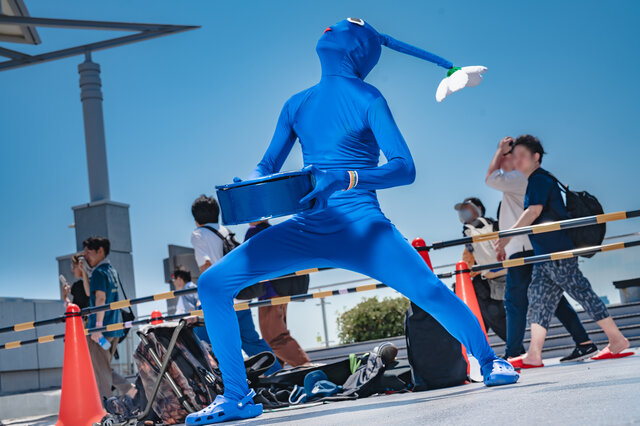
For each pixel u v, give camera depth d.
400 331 8.48
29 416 7.50
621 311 7.25
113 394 6.53
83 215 10.61
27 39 11.55
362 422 2.04
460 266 4.08
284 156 3.31
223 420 3.01
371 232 2.91
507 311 5.14
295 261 3.00
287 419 2.62
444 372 3.64
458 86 2.99
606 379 2.38
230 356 3.05
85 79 11.62
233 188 2.54
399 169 2.80
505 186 5.49
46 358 9.57
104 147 11.50
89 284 6.03
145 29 11.12
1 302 8.97
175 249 9.26
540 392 2.24
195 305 6.50
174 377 3.57
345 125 3.01
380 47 3.21
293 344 5.64
